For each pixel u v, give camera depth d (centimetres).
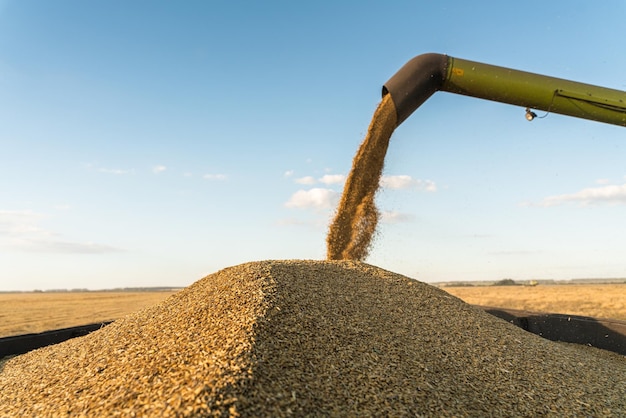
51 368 359
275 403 242
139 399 252
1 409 302
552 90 438
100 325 629
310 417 239
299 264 496
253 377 257
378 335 351
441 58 466
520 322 632
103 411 250
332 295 414
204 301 391
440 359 333
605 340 538
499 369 335
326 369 288
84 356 355
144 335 354
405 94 477
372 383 282
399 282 493
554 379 337
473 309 478
